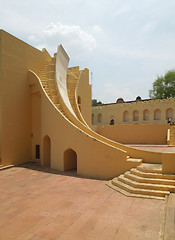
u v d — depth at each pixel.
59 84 14.51
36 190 8.03
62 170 11.58
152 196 6.67
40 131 14.55
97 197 7.04
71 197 7.12
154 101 30.70
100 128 23.16
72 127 11.09
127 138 21.38
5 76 12.81
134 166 8.98
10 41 13.33
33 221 5.29
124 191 7.38
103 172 9.77
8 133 12.94
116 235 4.44
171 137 18.66
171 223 4.45
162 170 7.65
